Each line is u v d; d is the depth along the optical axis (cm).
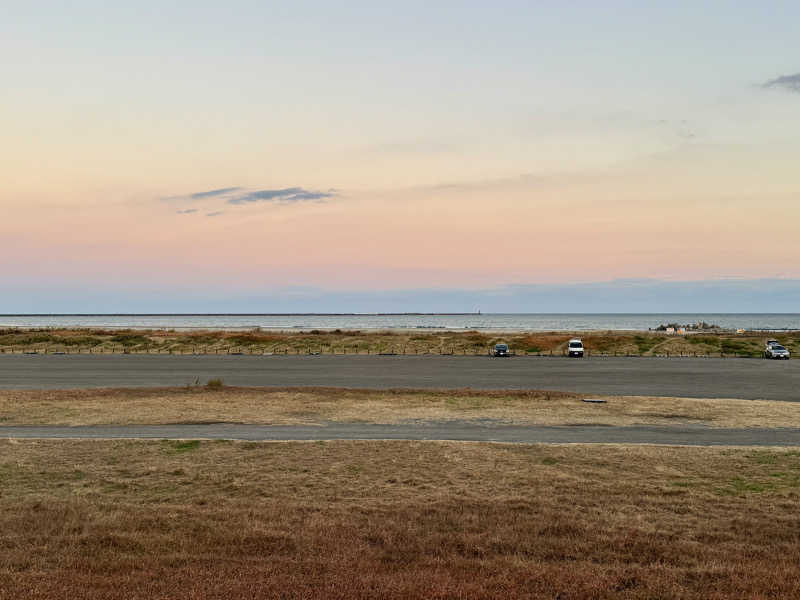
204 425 3100
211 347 9781
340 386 4872
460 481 2000
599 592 1099
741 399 4134
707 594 1103
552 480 2006
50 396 4003
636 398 4066
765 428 3048
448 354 8700
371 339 10831
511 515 1622
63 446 2544
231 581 1140
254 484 1956
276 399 3959
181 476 2064
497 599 1072
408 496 1819
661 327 17512
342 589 1102
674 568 1242
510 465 2222
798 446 2612
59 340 10238
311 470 2142
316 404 3781
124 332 12131
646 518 1602
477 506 1706
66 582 1130
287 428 3023
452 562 1264
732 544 1403
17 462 2258
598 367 6581
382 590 1097
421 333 12300
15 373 5731
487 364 6944
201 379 5306
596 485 1942
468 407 3700
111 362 7000
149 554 1309
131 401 3850
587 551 1348
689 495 1827
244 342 10381
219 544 1376
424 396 4112
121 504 1714
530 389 4716
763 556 1328
